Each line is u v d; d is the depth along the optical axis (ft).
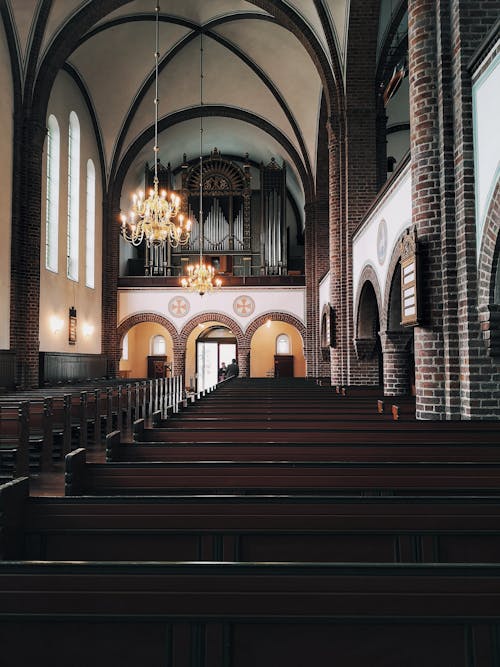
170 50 68.54
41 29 51.57
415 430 18.85
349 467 13.12
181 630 6.70
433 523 10.33
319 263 76.89
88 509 10.19
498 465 13.20
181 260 92.02
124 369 101.09
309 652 6.66
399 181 33.27
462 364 25.12
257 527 10.25
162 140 88.99
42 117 54.34
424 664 6.60
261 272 92.58
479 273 24.30
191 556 10.21
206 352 108.27
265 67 69.31
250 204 92.73
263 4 52.26
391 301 36.91
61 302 65.41
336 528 10.29
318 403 30.78
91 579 6.82
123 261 92.12
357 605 6.66
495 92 22.43
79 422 36.04
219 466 12.97
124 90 73.10
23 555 10.08
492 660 6.57
